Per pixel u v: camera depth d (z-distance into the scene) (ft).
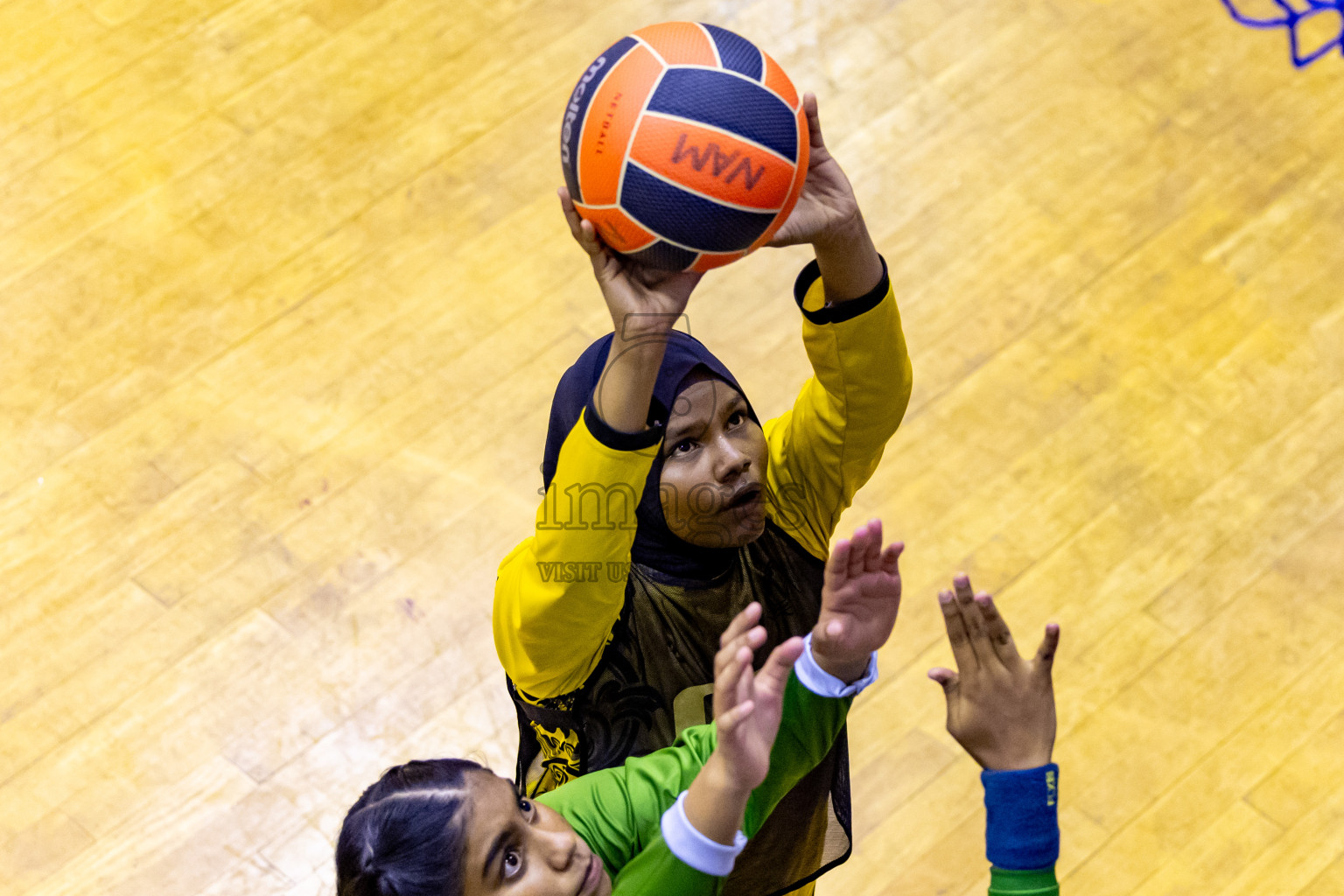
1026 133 20.47
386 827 6.97
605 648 8.48
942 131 20.49
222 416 17.67
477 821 6.97
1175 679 15.66
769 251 19.20
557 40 21.42
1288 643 15.93
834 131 20.49
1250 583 16.38
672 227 7.23
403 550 16.61
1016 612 16.14
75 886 14.17
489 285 18.88
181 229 19.39
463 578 16.40
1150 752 15.14
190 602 16.20
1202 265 19.08
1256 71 21.04
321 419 17.67
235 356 18.21
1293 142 20.31
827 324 8.54
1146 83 20.97
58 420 17.69
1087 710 15.43
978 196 19.84
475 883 6.95
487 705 15.46
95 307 18.66
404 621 16.07
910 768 15.17
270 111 20.59
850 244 8.31
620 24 21.61
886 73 21.09
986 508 16.98
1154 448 17.46
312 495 17.02
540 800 7.93
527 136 20.36
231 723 15.30
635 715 8.63
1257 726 15.30
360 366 18.13
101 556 16.58
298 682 15.60
